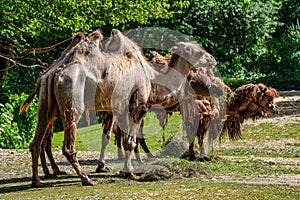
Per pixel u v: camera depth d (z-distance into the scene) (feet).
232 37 155.63
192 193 46.11
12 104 88.22
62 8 80.79
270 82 180.04
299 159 68.90
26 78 121.49
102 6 83.20
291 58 186.29
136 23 123.44
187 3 99.50
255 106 68.08
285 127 99.76
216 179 53.83
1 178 57.11
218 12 147.64
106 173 58.70
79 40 54.95
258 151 76.18
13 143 85.61
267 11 160.76
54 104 52.37
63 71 51.62
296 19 217.36
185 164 58.03
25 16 82.23
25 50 91.61
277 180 53.31
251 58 175.83
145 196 45.16
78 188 50.42
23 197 46.60
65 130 51.55
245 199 43.80
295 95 155.94
